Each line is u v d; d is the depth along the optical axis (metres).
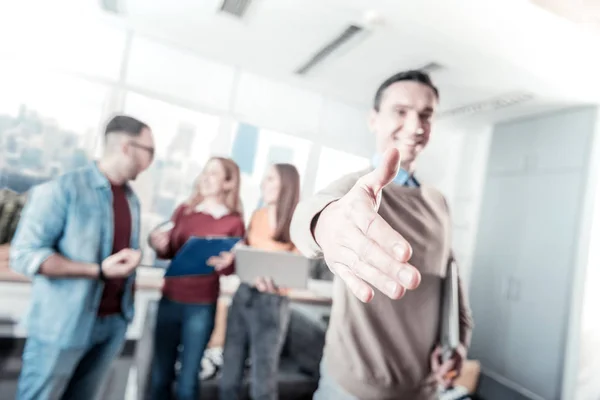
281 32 1.89
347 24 1.78
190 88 1.99
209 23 1.89
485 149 2.61
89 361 1.65
